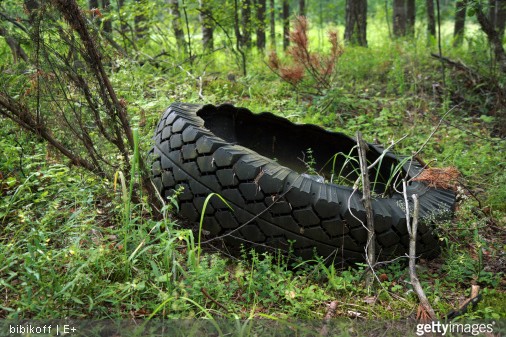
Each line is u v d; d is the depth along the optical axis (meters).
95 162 4.31
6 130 4.91
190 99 7.02
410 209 4.20
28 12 3.99
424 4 18.83
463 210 5.00
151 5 9.34
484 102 8.78
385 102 8.34
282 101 7.78
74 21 3.84
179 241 4.18
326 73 8.40
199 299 3.35
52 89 4.11
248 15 12.22
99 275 3.46
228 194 3.99
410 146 6.80
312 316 3.42
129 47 9.74
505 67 9.09
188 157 4.14
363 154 4.27
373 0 28.14
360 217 3.97
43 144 5.04
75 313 3.17
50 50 3.98
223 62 10.84
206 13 10.31
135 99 6.63
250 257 4.04
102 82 4.23
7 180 4.62
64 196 4.30
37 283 3.29
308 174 5.00
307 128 5.46
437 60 10.16
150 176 4.29
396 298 3.70
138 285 3.26
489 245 4.66
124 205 3.84
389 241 4.08
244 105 7.43
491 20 12.70
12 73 4.52
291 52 8.55
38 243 3.42
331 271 3.80
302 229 3.93
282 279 3.63
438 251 4.41
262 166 3.98
